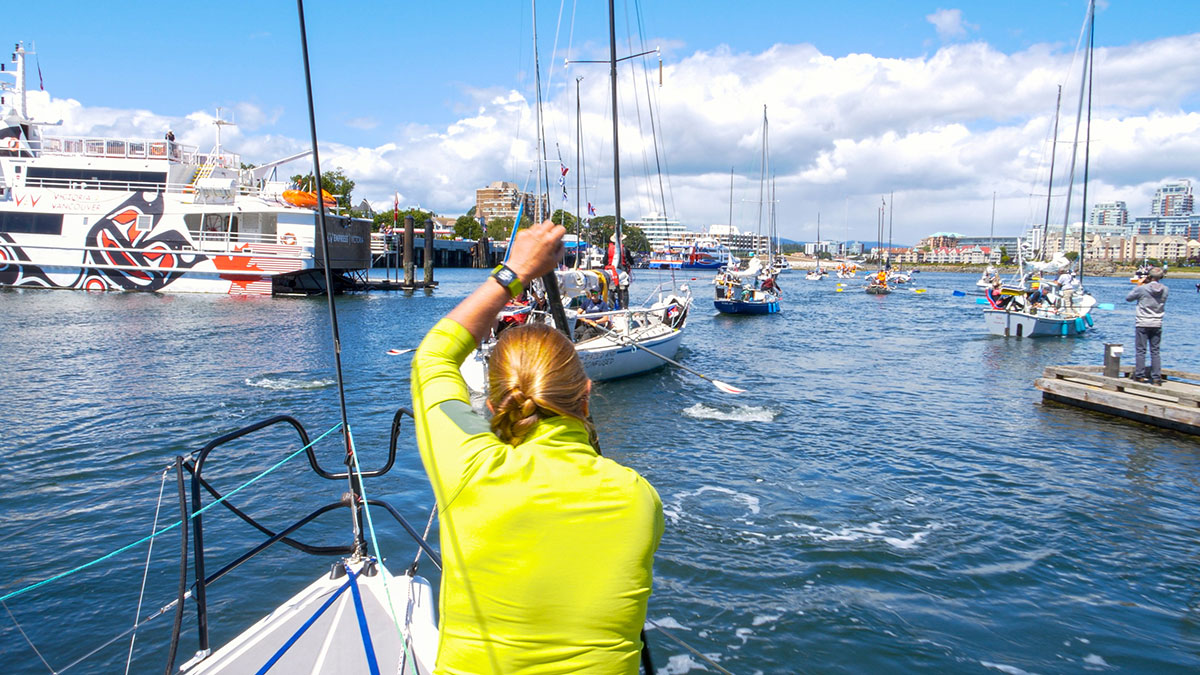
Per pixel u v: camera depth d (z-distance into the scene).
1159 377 14.19
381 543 8.09
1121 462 11.19
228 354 21.41
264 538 8.16
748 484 10.17
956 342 27.81
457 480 1.51
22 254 39.94
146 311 31.77
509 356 1.60
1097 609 6.77
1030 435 12.91
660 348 19.86
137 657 5.91
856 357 23.61
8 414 13.73
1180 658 6.00
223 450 11.60
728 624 6.48
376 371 19.08
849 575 7.39
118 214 39.62
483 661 1.50
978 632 6.38
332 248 42.94
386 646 3.35
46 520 8.64
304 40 2.57
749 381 18.77
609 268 20.89
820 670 5.84
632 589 1.49
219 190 39.16
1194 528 8.59
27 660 5.86
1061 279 30.28
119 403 14.80
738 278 40.53
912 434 13.06
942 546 8.07
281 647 3.26
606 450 11.91
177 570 7.40
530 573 1.45
